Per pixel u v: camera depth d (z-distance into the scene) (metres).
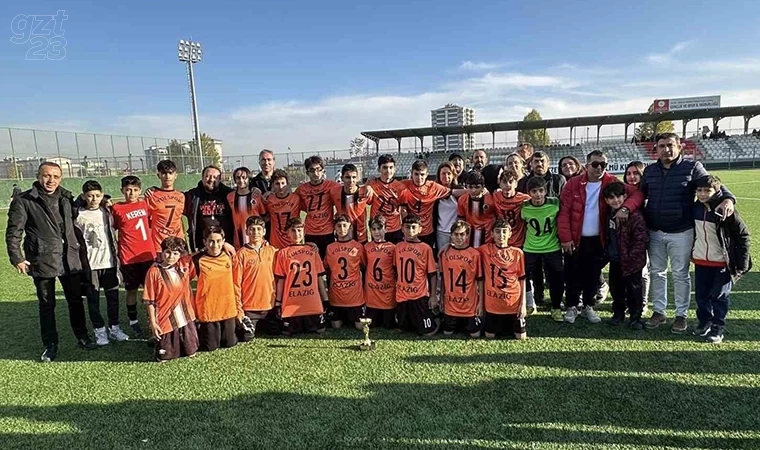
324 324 4.72
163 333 3.97
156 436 2.81
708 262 4.02
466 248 4.46
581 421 2.84
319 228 5.60
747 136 39.78
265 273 4.53
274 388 3.39
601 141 45.25
